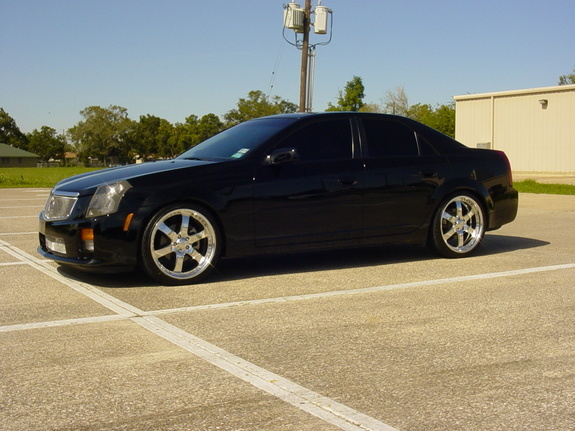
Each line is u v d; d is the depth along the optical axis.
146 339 4.14
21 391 3.26
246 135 6.58
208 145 6.82
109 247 5.52
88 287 5.70
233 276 6.19
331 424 2.87
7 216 12.08
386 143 6.75
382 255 7.35
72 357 3.78
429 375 3.48
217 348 3.95
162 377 3.45
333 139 6.50
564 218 11.23
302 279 6.03
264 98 84.31
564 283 5.74
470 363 3.66
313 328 4.38
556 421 2.89
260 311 4.84
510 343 4.02
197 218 5.79
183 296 5.34
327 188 6.28
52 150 144.88
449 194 6.97
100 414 2.98
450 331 4.29
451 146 7.11
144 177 5.66
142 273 6.33
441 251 6.96
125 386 3.32
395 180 6.62
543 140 34.31
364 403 3.10
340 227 6.38
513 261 6.86
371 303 5.08
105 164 132.00
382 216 6.58
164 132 133.12
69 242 5.66
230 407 3.05
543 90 34.03
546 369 3.56
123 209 5.55
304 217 6.20
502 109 36.09
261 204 6.00
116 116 130.25
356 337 4.17
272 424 2.86
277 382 3.38
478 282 5.83
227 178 5.89
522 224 10.33
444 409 3.03
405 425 2.85
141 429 2.82
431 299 5.19
